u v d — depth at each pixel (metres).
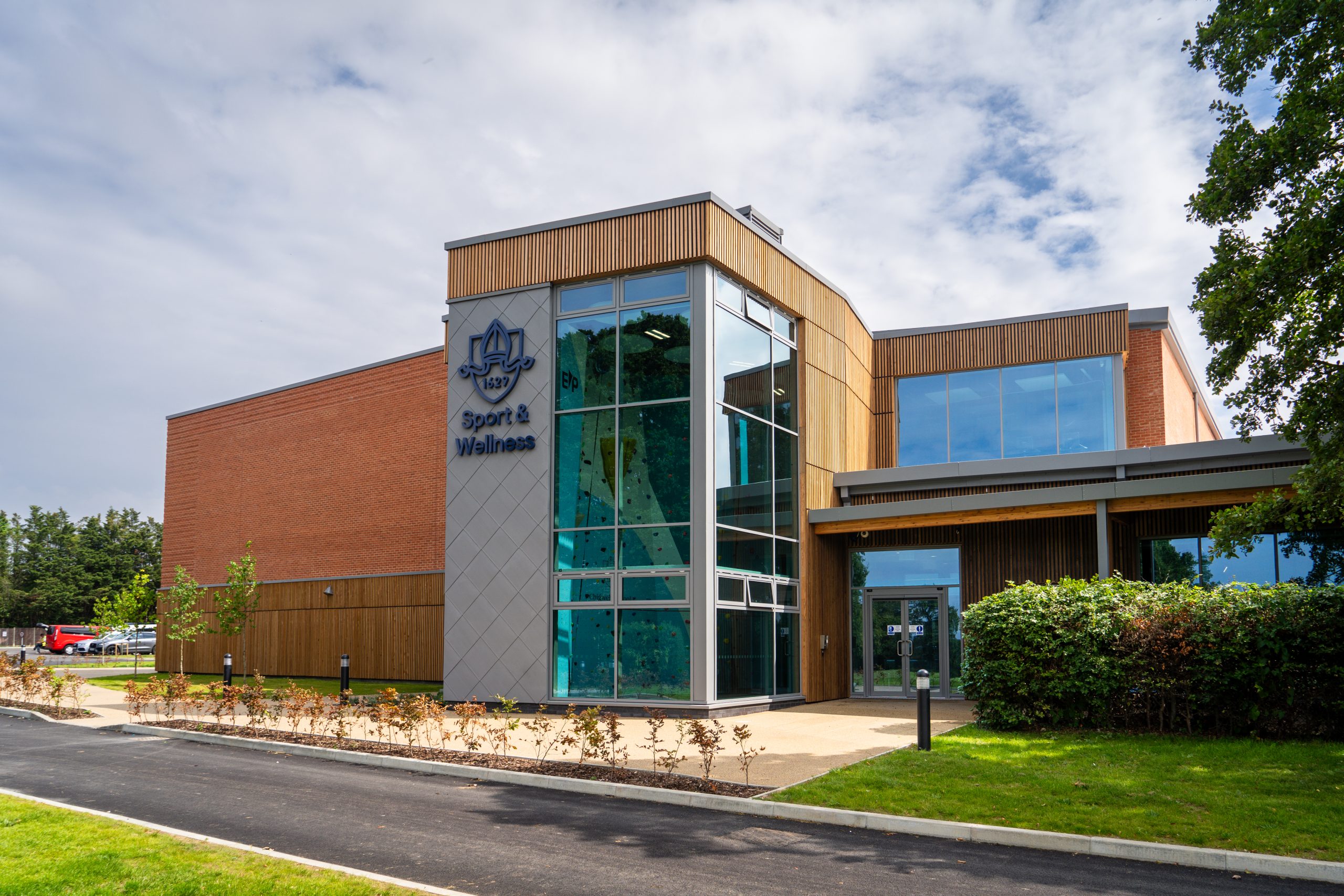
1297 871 7.33
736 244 18.94
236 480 31.64
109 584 73.81
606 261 18.73
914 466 25.62
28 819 8.73
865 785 10.19
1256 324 11.58
